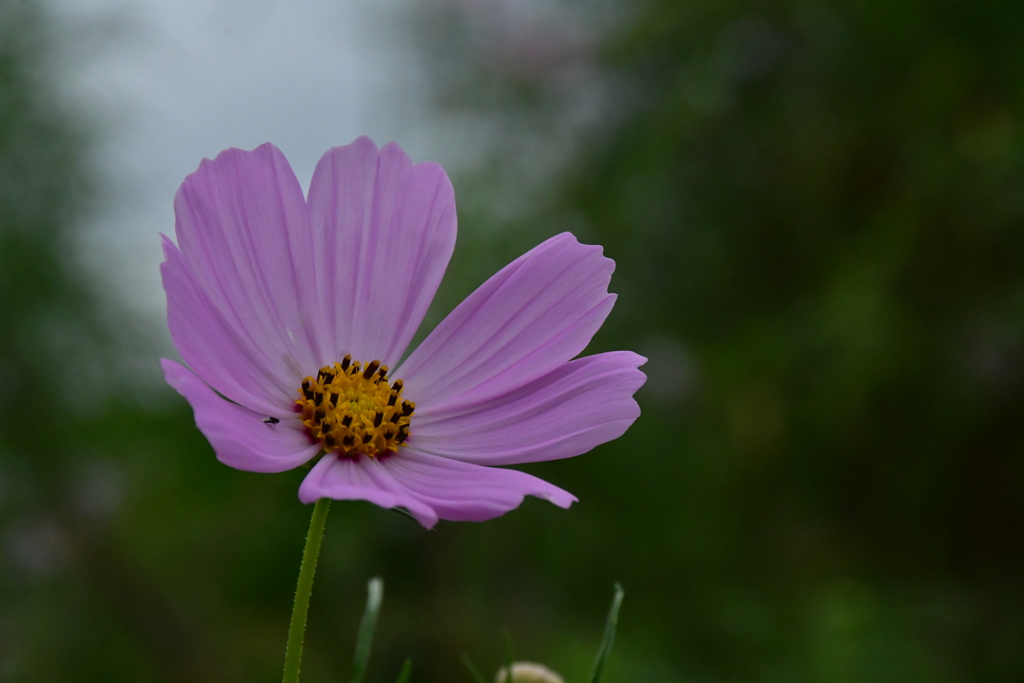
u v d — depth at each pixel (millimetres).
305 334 359
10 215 758
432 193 365
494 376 362
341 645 809
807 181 811
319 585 824
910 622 694
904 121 731
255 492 832
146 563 794
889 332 713
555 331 361
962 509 740
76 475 766
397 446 354
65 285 769
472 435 357
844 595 694
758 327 824
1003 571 724
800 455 806
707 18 801
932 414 724
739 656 787
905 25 694
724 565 846
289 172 357
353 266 362
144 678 764
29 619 768
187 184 347
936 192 690
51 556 779
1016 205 651
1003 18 651
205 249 346
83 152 784
